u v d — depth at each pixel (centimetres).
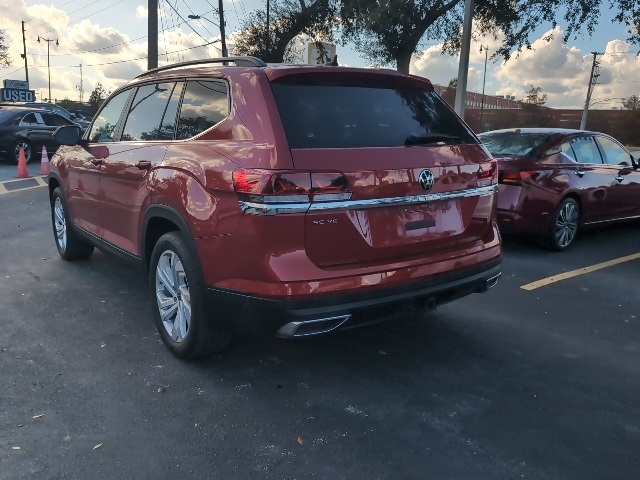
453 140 400
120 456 295
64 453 297
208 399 353
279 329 327
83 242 628
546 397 360
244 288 330
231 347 427
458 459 296
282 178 313
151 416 333
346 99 370
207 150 364
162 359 406
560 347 437
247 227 323
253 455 298
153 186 405
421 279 357
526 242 792
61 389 361
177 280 398
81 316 484
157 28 1994
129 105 499
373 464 292
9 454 294
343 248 333
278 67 366
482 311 514
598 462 296
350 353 421
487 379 383
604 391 369
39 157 1742
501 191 693
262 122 338
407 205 357
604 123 6469
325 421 331
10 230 811
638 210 844
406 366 401
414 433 319
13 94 3466
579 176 734
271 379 380
